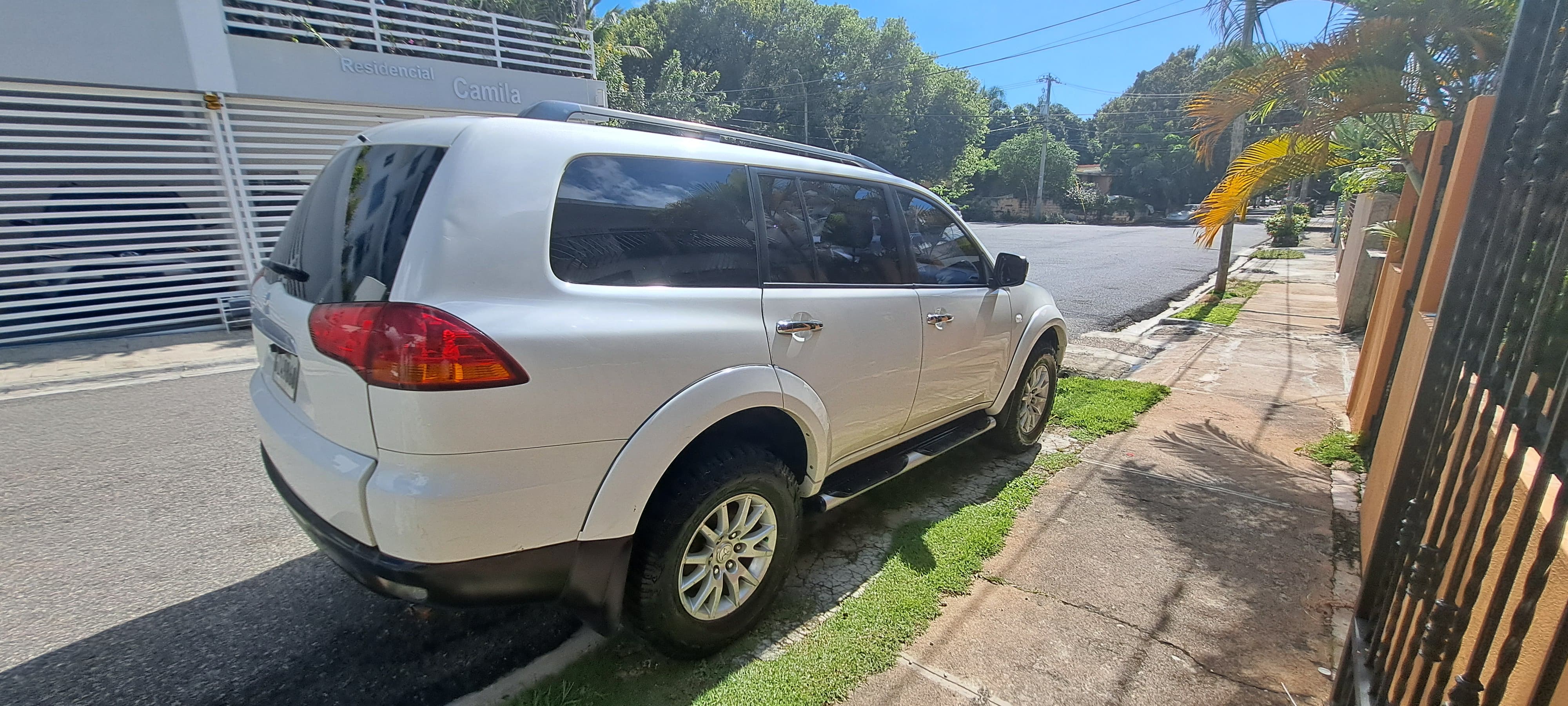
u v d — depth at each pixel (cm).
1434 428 193
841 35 4359
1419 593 170
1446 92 529
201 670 246
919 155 4588
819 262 283
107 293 821
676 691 233
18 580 301
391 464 183
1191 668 248
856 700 230
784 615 277
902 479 408
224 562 317
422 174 196
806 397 265
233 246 906
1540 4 166
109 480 408
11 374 655
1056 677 242
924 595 286
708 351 229
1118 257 2017
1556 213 140
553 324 193
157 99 832
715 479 233
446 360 176
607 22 2303
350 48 951
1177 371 681
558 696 229
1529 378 136
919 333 325
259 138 917
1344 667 219
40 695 233
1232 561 318
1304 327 924
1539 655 154
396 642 261
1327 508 374
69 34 754
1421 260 409
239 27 862
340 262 205
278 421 228
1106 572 309
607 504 208
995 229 3803
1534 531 168
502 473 187
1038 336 421
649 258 224
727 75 4497
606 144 223
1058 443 472
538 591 206
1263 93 566
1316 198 4928
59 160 812
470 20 1049
